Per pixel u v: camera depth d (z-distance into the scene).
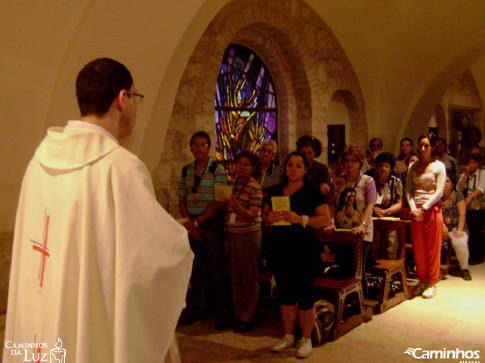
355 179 4.54
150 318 1.46
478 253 6.86
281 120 7.56
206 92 5.95
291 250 3.70
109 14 3.60
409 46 8.35
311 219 3.61
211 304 4.79
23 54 3.35
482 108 14.05
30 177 1.61
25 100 3.53
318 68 7.59
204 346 3.95
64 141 1.51
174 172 5.58
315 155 5.00
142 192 1.48
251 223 4.21
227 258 5.11
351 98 8.48
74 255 1.45
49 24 3.35
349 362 3.59
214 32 5.98
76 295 1.46
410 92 9.02
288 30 7.00
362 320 4.42
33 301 1.51
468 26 8.15
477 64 13.23
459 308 4.84
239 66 6.92
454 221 6.10
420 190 5.21
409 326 4.34
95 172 1.47
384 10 7.84
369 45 8.22
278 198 3.60
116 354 1.40
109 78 1.56
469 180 6.86
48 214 1.51
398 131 9.20
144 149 4.59
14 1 3.10
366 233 4.51
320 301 4.11
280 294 3.82
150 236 1.46
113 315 1.44
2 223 3.83
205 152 4.55
